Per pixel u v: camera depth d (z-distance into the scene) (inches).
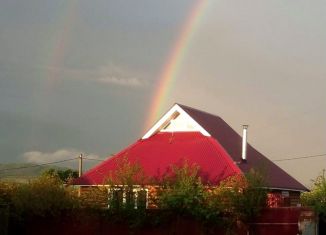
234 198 1038.4
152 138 1502.2
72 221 1133.1
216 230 1051.3
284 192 1486.2
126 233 1101.1
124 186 1103.6
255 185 1047.6
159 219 1074.1
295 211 1029.8
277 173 1517.0
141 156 1421.0
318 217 1027.3
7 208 1118.4
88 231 1124.5
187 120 1494.8
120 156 1432.1
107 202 1111.0
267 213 1042.7
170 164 1353.3
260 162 1486.2
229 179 1099.9
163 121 1502.2
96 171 1403.8
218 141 1451.8
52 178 1170.0
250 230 1041.5
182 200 1048.2
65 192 1143.6
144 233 1090.7
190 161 1352.1
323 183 1101.7
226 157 1348.4
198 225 1056.2
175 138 1475.1
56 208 1135.6
